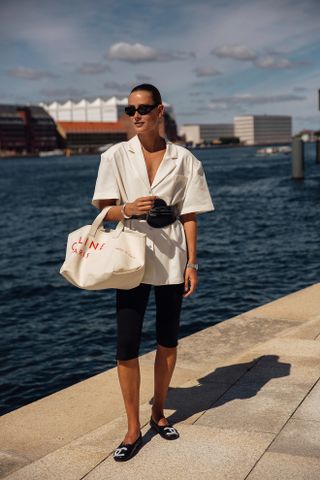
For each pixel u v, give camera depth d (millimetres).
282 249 17109
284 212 27547
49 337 9477
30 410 3486
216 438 2850
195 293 11781
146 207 2604
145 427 3035
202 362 4184
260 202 33188
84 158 174875
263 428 2938
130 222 2785
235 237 20344
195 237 2865
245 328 4969
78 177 73125
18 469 2752
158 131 2777
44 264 16844
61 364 8156
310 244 17906
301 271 13789
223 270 14203
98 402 3570
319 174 52688
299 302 5727
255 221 24703
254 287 12250
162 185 2758
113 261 2586
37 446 3010
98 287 2658
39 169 106312
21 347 9008
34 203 40000
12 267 16469
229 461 2621
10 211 34938
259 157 124125
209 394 3453
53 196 45781
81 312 10992
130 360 2770
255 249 17344
